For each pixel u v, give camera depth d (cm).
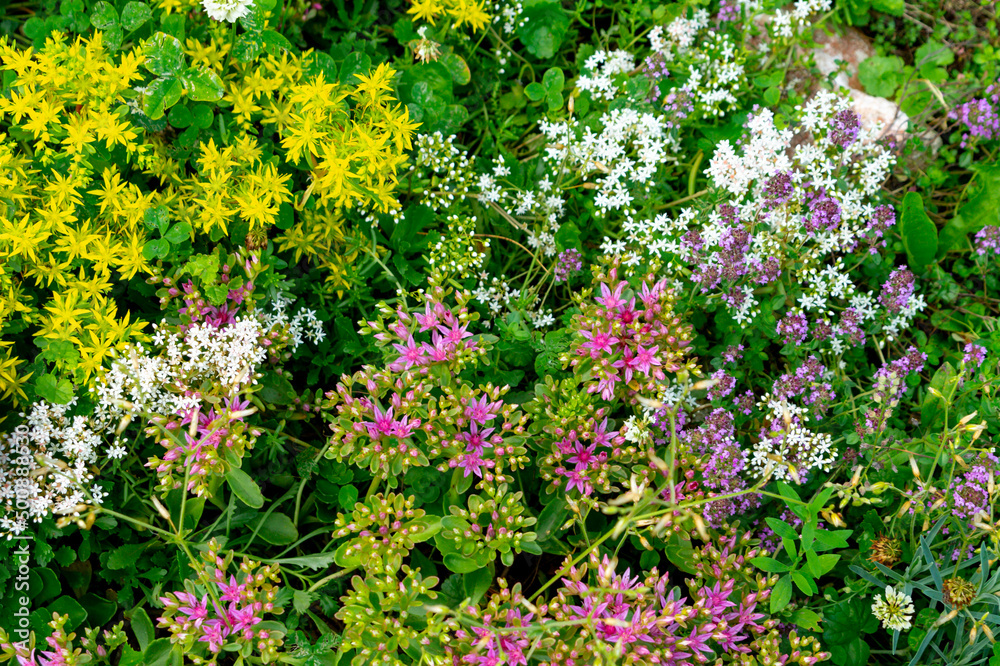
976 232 365
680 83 374
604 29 405
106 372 268
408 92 347
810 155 330
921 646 267
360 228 323
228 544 293
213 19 295
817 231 328
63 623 252
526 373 329
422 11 338
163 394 280
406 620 260
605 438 277
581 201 359
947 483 278
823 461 292
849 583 292
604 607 240
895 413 337
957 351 361
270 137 308
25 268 273
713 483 284
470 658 233
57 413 267
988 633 259
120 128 268
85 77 270
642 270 331
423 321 280
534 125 384
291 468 306
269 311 312
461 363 276
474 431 272
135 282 292
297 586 298
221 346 274
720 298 320
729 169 326
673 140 362
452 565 263
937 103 386
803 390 303
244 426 269
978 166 362
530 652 235
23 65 262
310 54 307
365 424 265
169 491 283
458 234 331
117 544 289
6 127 294
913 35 412
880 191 362
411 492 296
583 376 276
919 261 364
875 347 355
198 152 295
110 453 265
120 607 292
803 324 313
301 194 313
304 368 329
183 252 285
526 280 335
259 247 288
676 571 316
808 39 381
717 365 323
